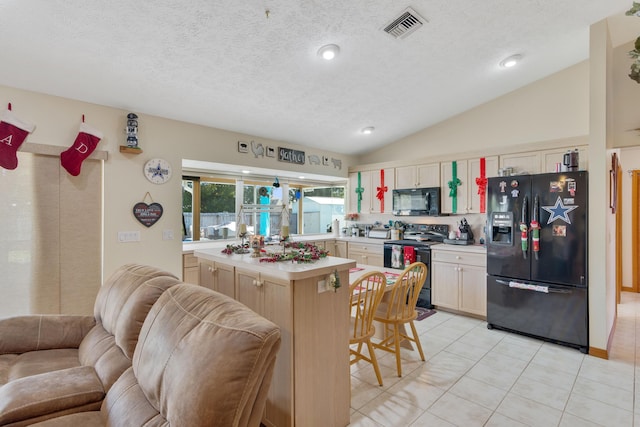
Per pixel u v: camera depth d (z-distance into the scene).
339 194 5.92
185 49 2.44
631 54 1.47
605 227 2.75
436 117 4.48
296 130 4.22
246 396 1.02
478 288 3.66
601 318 2.77
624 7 2.59
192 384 1.02
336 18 2.34
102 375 1.49
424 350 2.92
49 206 2.77
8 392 1.29
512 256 3.26
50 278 2.78
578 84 3.56
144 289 1.66
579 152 3.26
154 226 3.30
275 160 4.43
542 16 2.63
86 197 2.94
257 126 3.94
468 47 2.93
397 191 4.74
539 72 3.65
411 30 2.59
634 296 4.76
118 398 1.29
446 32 2.68
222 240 4.43
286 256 2.01
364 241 4.81
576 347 2.92
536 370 2.54
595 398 2.16
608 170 2.88
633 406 2.07
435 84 3.56
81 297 2.92
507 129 4.05
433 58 3.04
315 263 1.89
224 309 1.25
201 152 3.68
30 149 2.63
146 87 2.85
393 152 5.19
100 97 2.88
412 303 2.64
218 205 4.56
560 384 2.34
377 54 2.86
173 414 1.03
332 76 3.12
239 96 3.21
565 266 2.93
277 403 1.75
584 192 2.84
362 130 4.57
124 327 1.57
